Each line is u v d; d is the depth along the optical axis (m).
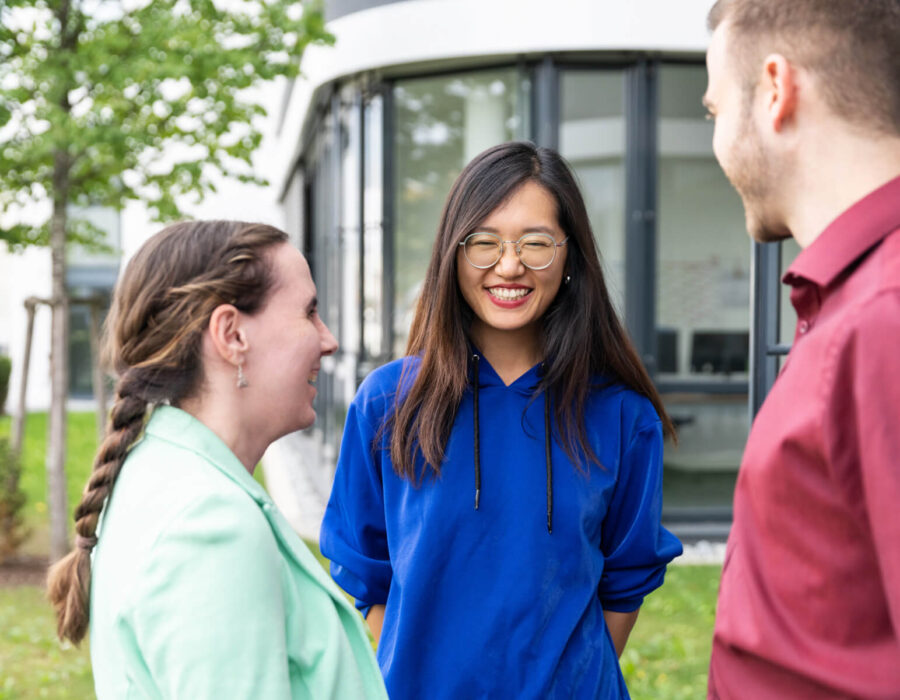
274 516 1.15
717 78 1.20
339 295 8.39
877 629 1.03
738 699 1.16
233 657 0.97
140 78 5.03
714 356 6.98
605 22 6.61
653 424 1.91
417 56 6.94
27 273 19.56
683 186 6.93
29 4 5.28
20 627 4.62
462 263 1.82
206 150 5.81
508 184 1.78
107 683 1.04
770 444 1.07
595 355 1.90
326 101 9.20
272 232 1.21
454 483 1.81
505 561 1.77
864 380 0.98
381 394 1.93
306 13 5.46
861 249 1.06
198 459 1.11
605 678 1.78
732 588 1.16
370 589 1.91
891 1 1.06
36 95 5.41
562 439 1.82
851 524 1.02
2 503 5.99
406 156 7.30
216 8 5.43
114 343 1.19
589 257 1.87
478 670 1.74
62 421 5.80
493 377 1.87
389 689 1.77
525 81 6.91
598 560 1.84
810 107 1.10
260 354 1.17
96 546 1.12
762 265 2.60
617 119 6.91
